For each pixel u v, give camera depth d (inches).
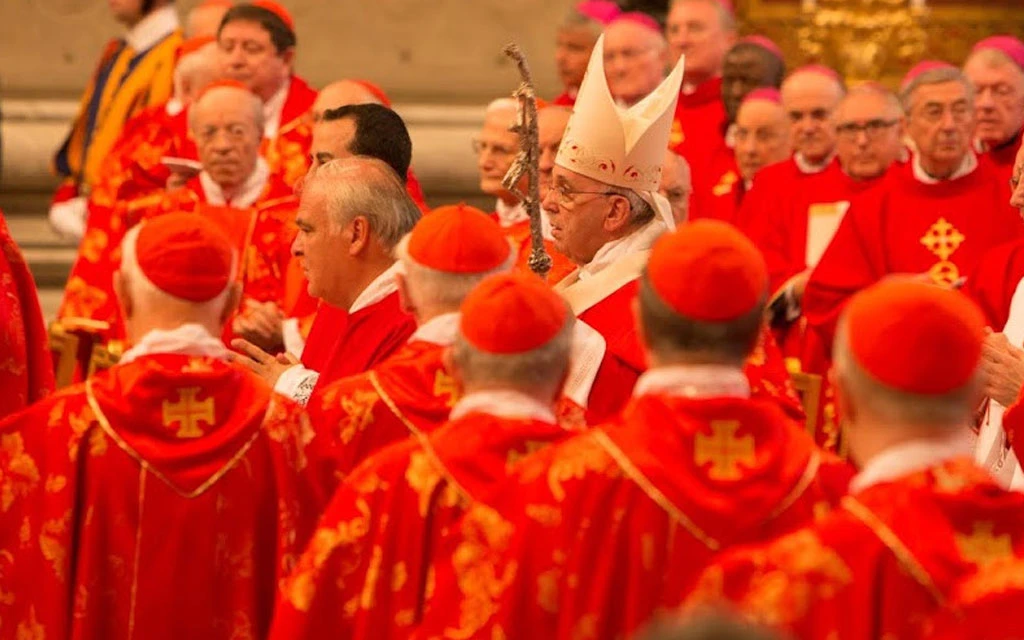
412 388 580.4
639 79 1124.5
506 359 509.4
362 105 807.7
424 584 510.3
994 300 819.4
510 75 1631.4
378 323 669.9
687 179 907.4
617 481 470.9
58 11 1605.6
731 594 426.0
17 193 1551.4
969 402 438.9
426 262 587.2
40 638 550.3
